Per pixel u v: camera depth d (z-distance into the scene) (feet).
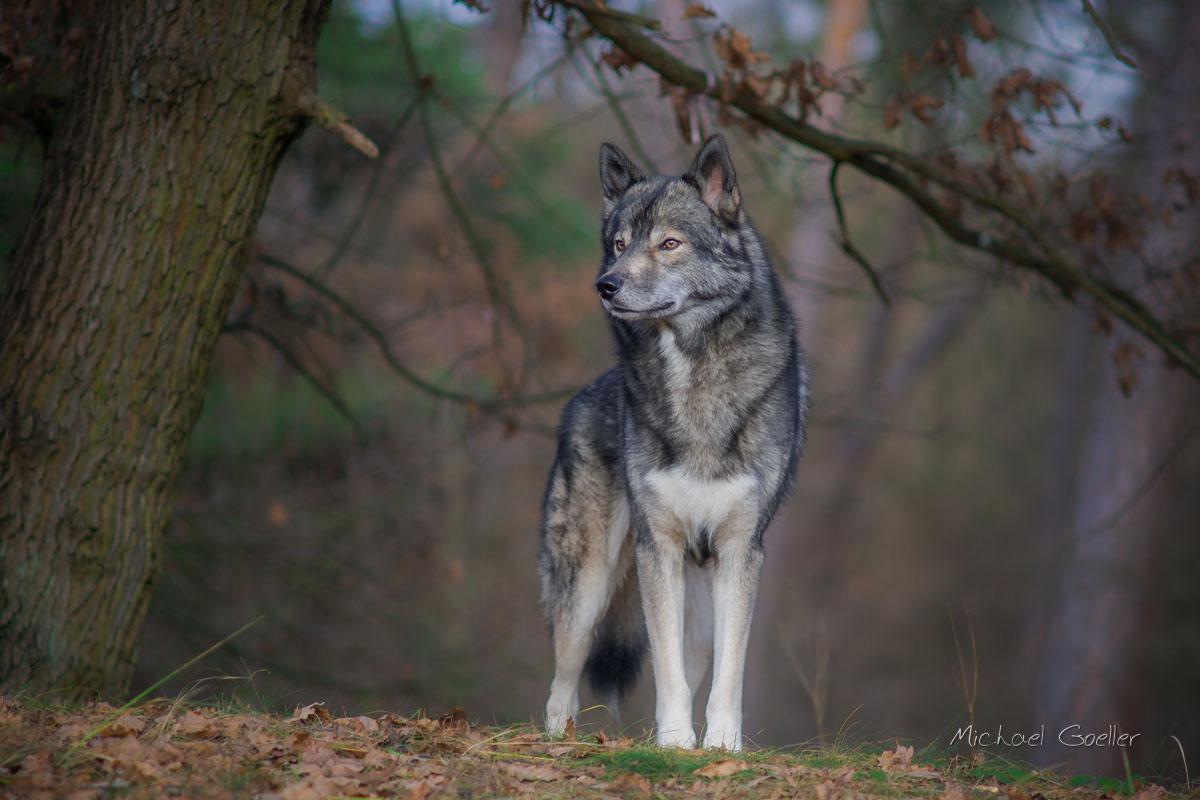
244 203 25.79
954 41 31.12
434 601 53.98
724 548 24.35
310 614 52.49
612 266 24.86
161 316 25.03
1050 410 124.88
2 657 24.27
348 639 52.47
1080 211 36.47
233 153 25.22
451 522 61.00
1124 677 65.10
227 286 26.12
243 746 18.54
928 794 19.20
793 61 31.50
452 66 61.31
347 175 45.85
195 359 25.88
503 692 55.26
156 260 24.82
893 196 87.15
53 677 24.44
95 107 24.82
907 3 44.50
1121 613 65.62
